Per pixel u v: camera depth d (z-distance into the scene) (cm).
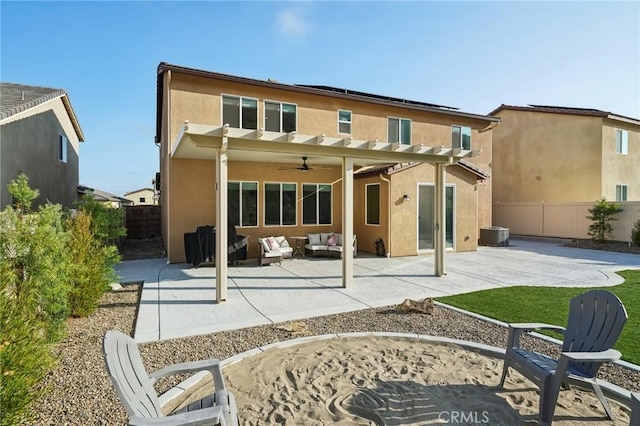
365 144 854
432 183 1436
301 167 1325
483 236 1762
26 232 469
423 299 714
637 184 2089
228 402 281
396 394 368
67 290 510
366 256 1367
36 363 323
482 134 1862
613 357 291
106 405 336
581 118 1953
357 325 582
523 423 317
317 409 342
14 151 1187
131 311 668
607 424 312
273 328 567
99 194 2395
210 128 701
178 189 1194
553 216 1956
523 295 767
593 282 907
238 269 1098
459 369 425
